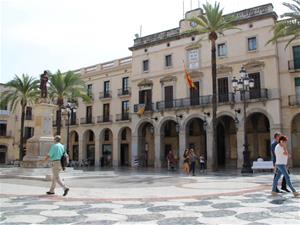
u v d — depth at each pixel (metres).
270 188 11.80
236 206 7.88
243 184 13.88
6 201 9.08
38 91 37.00
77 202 8.80
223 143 35.97
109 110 44.16
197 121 38.28
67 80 35.31
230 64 32.50
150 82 38.06
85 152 46.44
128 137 43.19
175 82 36.09
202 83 34.16
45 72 22.19
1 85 47.66
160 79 37.34
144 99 38.75
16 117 50.81
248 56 31.52
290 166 28.73
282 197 9.36
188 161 22.77
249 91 30.53
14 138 50.31
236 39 32.44
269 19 30.75
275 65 29.98
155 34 38.59
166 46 37.47
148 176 20.02
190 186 13.23
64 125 48.62
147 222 6.13
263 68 30.56
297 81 29.53
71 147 49.00
